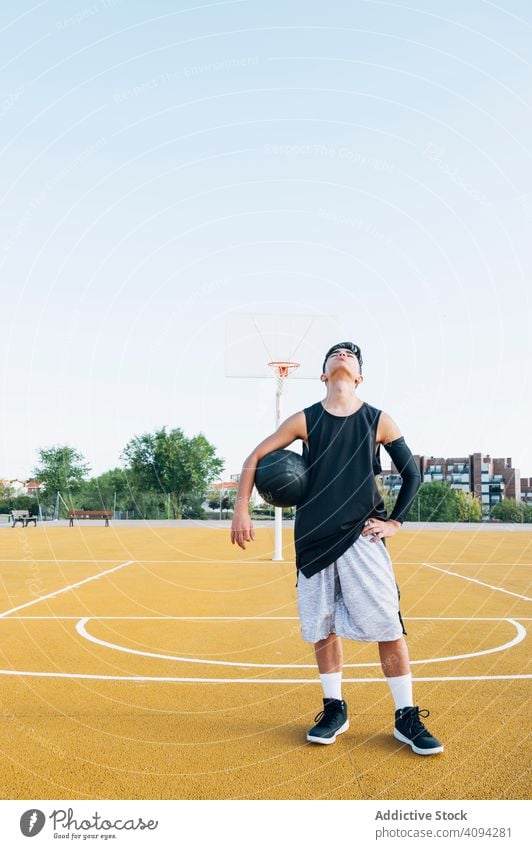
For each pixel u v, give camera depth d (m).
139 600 8.27
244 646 5.61
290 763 3.10
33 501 38.56
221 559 14.01
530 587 9.59
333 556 3.27
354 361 3.56
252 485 3.51
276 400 14.81
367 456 3.38
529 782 2.91
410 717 3.28
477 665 4.89
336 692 3.44
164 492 35.25
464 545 18.25
